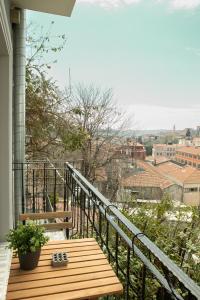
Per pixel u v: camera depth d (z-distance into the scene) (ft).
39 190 22.65
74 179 11.75
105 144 39.70
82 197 10.44
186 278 3.50
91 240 7.93
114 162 40.40
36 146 24.53
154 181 36.52
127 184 38.42
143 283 4.94
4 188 9.43
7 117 9.51
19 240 6.23
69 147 25.14
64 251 7.18
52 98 24.70
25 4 12.30
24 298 5.38
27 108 23.43
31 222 6.70
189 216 18.40
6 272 7.07
